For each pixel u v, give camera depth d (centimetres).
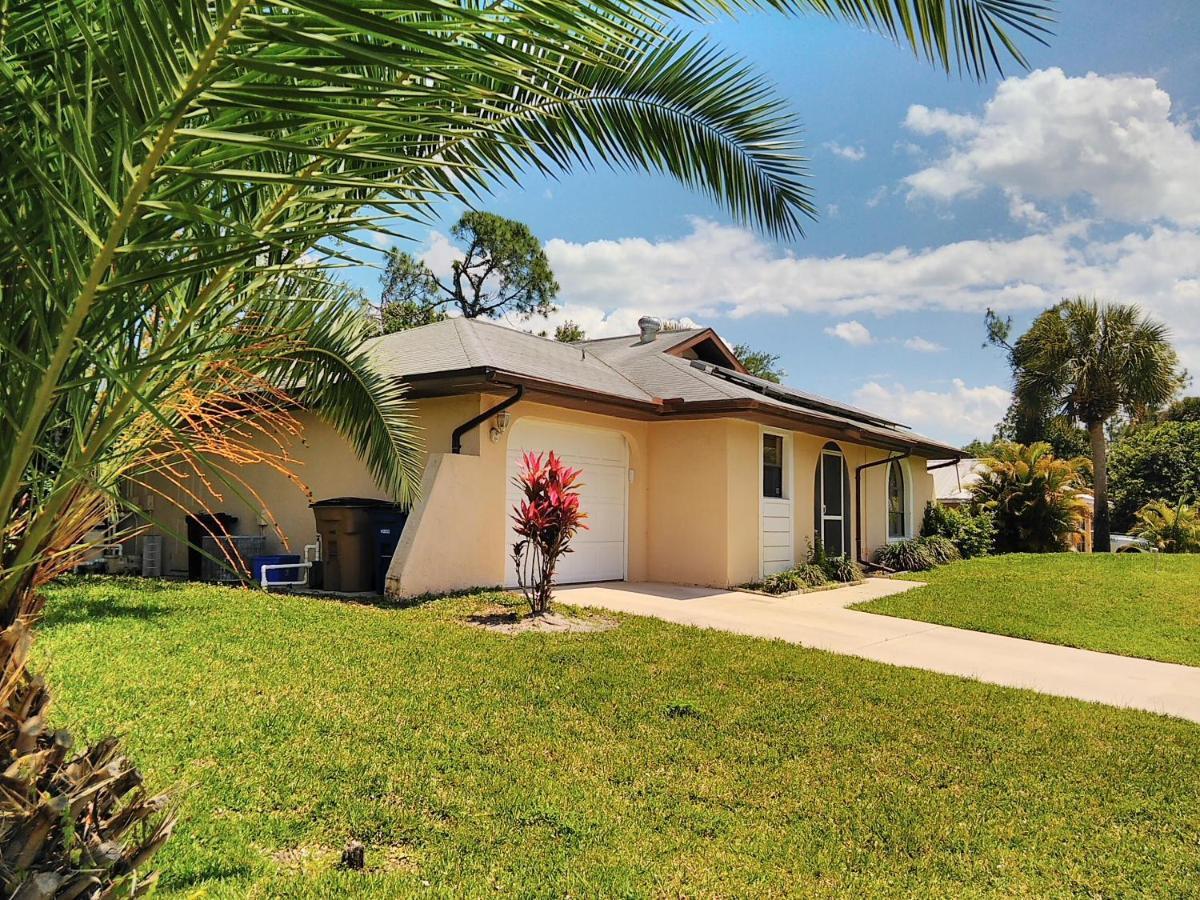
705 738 494
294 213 200
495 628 764
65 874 179
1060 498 2219
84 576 1043
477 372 905
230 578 1120
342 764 414
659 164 361
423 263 2984
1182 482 3478
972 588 1296
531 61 137
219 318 213
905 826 390
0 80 142
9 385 172
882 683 650
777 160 372
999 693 644
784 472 1381
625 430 1218
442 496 941
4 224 143
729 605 1031
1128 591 1271
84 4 143
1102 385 2461
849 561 1442
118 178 137
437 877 319
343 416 820
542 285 3184
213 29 120
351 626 729
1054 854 371
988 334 4091
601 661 657
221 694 511
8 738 184
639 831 368
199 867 309
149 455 226
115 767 209
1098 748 518
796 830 381
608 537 1207
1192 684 728
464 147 280
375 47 127
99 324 167
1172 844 386
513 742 465
